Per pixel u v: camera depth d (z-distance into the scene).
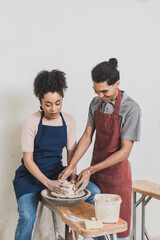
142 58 2.75
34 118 1.92
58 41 2.40
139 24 2.71
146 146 2.83
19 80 2.30
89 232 1.38
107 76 1.71
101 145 2.03
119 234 2.03
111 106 1.96
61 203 1.62
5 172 2.33
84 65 2.51
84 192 1.77
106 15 2.57
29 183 1.89
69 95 2.48
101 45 2.57
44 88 1.75
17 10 2.26
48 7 2.35
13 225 2.39
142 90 2.77
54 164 1.99
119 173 1.99
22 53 2.29
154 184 2.53
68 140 2.06
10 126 2.31
